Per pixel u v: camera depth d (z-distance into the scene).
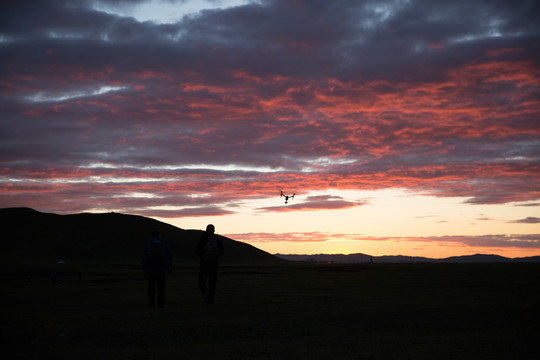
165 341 8.54
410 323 10.38
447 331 9.52
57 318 11.19
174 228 154.25
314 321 10.59
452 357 7.20
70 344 8.28
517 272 39.12
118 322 10.49
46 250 119.50
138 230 142.12
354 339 8.63
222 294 18.00
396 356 7.27
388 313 11.78
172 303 14.92
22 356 7.31
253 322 10.45
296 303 14.30
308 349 7.78
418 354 7.40
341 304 13.92
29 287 25.56
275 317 11.18
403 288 20.73
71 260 114.31
